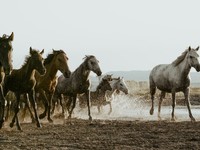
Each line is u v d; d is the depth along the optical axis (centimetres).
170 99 4294
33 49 1454
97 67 1848
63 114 2005
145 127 1438
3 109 1320
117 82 2798
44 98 1695
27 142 1114
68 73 1709
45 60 1692
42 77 1667
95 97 2531
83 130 1380
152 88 2133
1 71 1298
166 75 1914
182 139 1143
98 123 1627
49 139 1170
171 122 1648
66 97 2359
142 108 3338
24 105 1817
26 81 1441
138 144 1078
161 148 1016
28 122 1781
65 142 1115
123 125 1523
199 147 1024
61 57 1700
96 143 1095
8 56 1283
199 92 5328
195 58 1761
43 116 1716
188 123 1576
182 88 1839
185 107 3528
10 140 1149
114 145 1063
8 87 1470
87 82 1881
